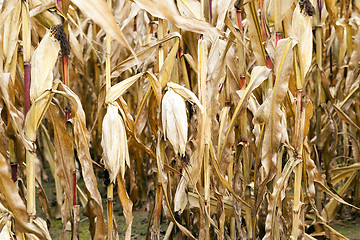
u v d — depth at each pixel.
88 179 1.04
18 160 1.03
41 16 0.94
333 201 1.84
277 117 1.09
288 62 1.07
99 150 2.24
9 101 0.88
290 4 1.09
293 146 1.17
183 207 1.30
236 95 1.29
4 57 0.94
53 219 1.97
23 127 0.96
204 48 1.06
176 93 1.06
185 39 1.20
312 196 1.34
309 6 1.10
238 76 1.28
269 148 1.12
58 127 1.07
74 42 1.58
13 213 0.89
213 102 1.22
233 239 1.44
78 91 2.20
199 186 1.22
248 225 1.35
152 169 1.71
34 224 1.01
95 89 2.24
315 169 1.34
